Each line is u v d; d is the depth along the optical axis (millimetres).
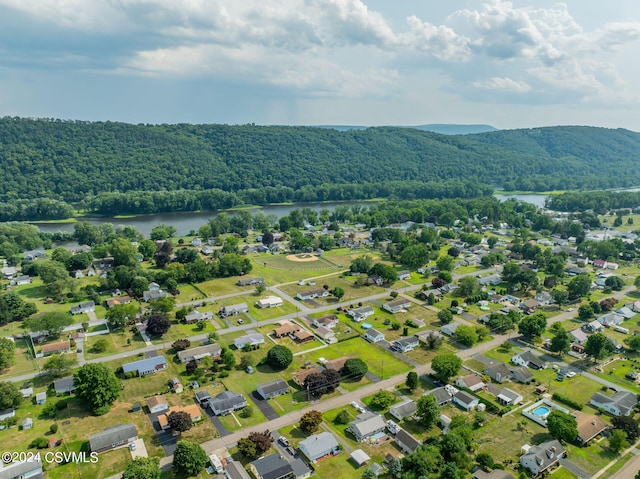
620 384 136375
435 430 113438
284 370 141500
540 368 144375
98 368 121562
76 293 197375
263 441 102188
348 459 103000
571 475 98375
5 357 136125
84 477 95812
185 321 174625
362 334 168250
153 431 111688
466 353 154750
